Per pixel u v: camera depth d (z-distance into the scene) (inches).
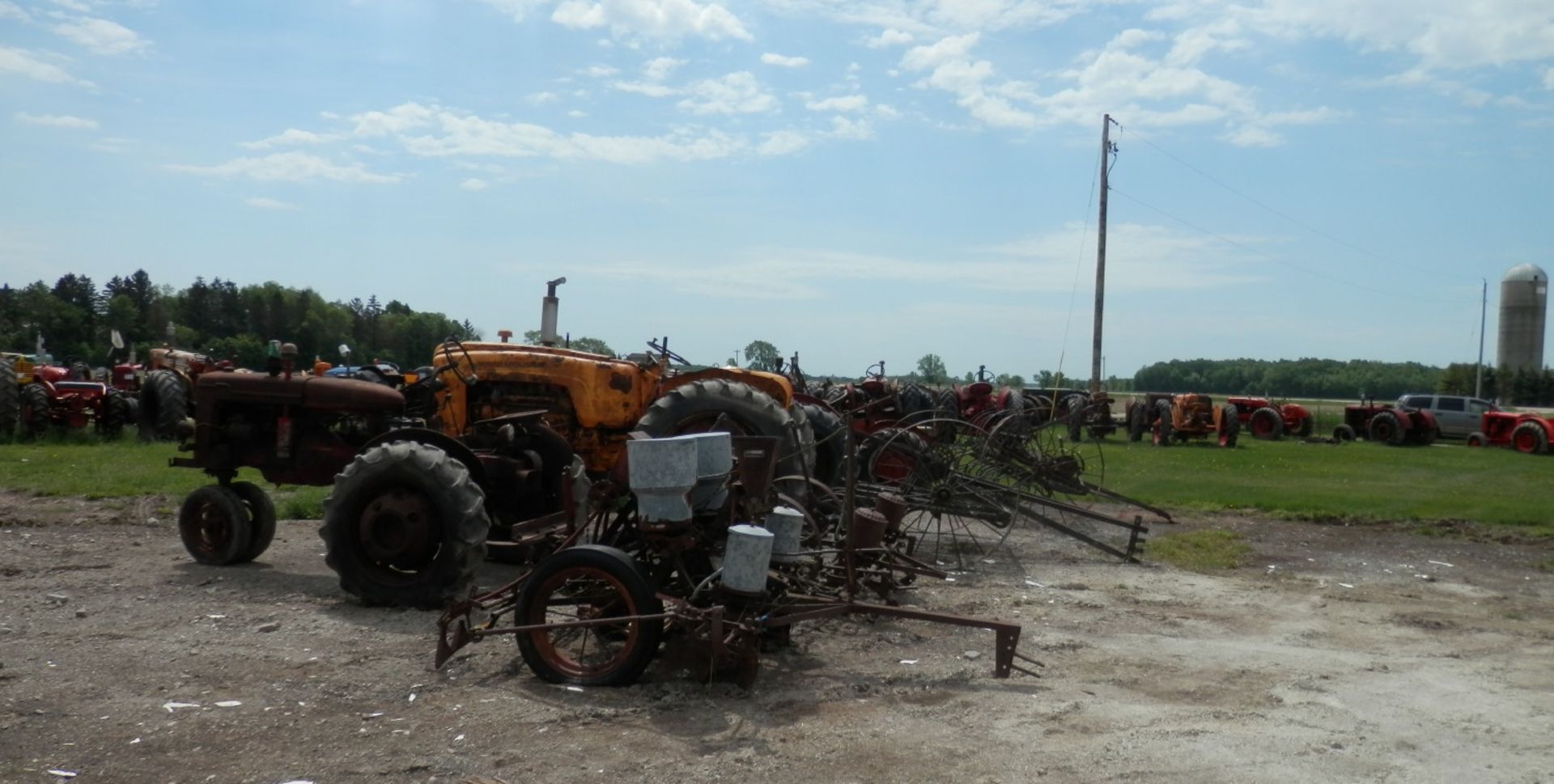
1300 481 716.0
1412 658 282.2
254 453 355.3
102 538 394.9
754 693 229.6
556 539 299.4
